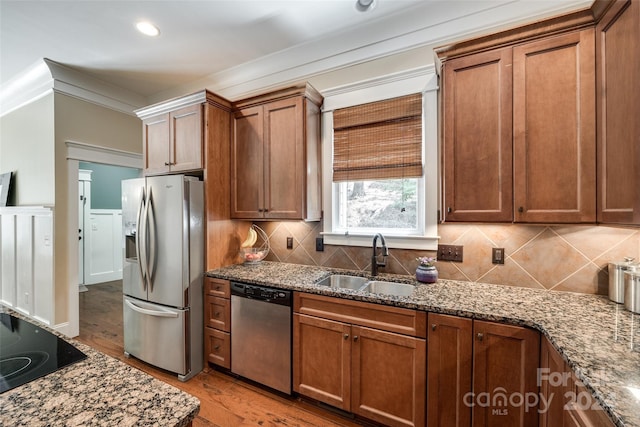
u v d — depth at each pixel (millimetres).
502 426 1356
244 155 2498
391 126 2178
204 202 2373
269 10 2072
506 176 1543
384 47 2238
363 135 2279
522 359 1309
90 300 4254
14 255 3410
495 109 1567
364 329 1671
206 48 2561
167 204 2271
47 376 822
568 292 1688
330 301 1782
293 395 2008
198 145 2369
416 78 2084
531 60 1488
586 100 1377
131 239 2559
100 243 5312
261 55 2668
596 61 1354
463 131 1646
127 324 2559
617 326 1227
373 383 1656
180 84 3273
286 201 2295
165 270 2285
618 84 1218
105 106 3289
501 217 1556
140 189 2424
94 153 3188
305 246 2551
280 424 1768
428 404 1506
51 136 2916
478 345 1392
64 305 2971
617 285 1506
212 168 2395
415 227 2193
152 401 718
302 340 1894
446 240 2004
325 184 2434
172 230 2248
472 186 1626
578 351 1019
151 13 2098
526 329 1298
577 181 1396
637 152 1104
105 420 643
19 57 2715
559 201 1432
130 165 3529
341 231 2404
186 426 673
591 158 1365
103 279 5340
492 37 1558
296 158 2244
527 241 1788
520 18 1836
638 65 1100
